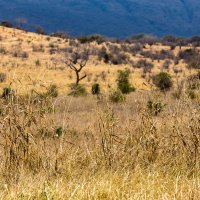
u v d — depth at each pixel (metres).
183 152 19.72
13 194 14.64
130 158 19.47
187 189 15.64
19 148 18.62
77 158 19.81
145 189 15.55
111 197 14.90
